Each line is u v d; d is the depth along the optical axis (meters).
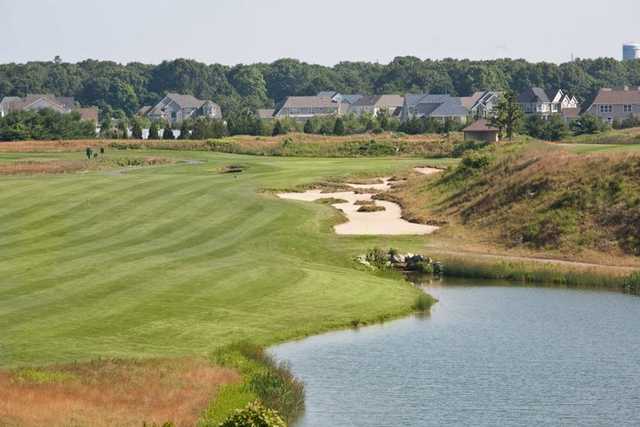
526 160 107.75
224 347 51.81
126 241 82.38
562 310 65.00
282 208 100.81
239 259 76.44
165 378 44.31
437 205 106.75
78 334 52.56
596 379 48.47
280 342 55.69
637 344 55.34
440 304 67.38
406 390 46.69
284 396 43.19
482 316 63.19
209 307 60.81
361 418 42.75
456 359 52.09
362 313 62.50
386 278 75.75
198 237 85.56
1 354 47.69
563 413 43.50
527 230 89.19
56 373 43.94
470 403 44.72
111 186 110.50
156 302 60.69
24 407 38.03
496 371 49.81
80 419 37.25
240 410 35.78
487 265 79.62
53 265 70.38
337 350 54.00
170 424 35.16
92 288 63.25
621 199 89.19
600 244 84.31
